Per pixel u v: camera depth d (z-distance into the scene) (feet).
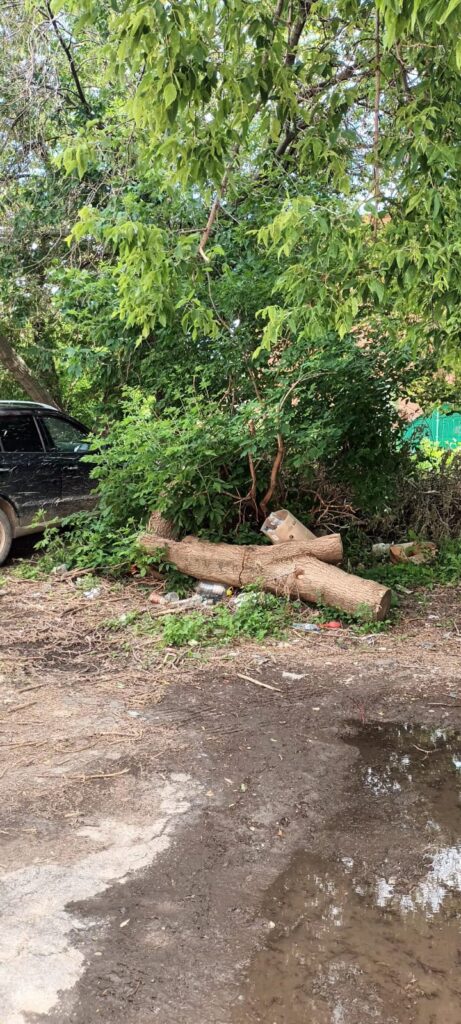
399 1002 8.37
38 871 10.56
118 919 9.59
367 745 15.15
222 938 9.30
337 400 28.12
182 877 10.53
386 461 31.01
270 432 24.90
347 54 19.81
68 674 18.84
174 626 21.63
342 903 10.05
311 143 17.65
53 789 12.94
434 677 19.06
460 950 9.20
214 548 25.77
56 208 36.60
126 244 16.93
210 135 15.78
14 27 33.91
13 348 46.34
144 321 19.29
